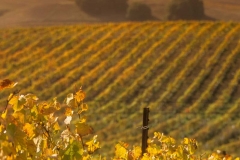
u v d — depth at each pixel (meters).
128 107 100.75
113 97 108.06
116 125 87.88
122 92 110.19
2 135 6.27
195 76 116.50
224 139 76.19
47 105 7.89
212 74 117.06
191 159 12.69
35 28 160.75
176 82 113.44
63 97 113.56
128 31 154.75
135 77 118.31
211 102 101.00
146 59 130.75
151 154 12.52
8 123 6.41
